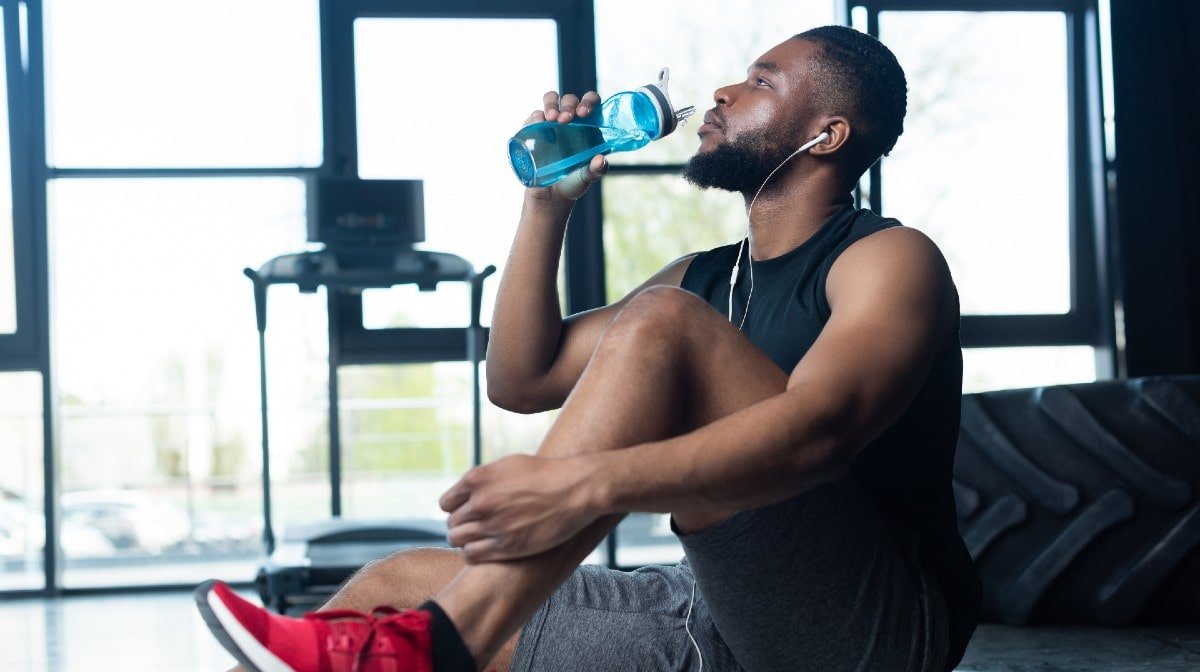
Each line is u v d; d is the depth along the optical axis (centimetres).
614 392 116
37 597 473
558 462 110
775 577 126
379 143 493
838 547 127
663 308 119
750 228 161
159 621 399
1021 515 279
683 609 145
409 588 150
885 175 498
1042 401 282
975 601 148
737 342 122
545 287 165
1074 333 500
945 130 500
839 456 116
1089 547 272
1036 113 503
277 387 490
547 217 163
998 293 500
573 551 117
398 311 490
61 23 488
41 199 480
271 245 495
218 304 494
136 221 491
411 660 111
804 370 118
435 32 495
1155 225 465
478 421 425
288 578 353
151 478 493
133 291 492
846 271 136
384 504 491
